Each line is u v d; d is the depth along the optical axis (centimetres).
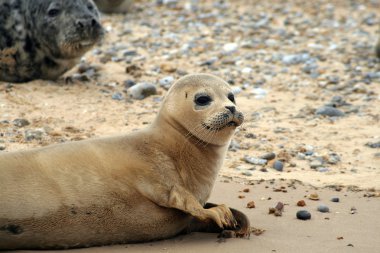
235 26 6009
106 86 3891
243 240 1781
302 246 1762
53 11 3634
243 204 2189
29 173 1641
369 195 2366
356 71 4650
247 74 4438
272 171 2756
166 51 4891
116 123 3278
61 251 1678
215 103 1820
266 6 7288
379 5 7681
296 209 2150
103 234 1706
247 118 3541
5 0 3712
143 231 1744
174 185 1747
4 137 2909
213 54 4884
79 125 3200
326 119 3591
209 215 1688
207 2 7200
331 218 2056
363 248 1766
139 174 1722
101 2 6112
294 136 3284
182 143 1808
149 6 6756
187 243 1761
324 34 5956
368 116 3656
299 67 4681
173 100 1848
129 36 5316
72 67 3891
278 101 3909
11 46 3700
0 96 3466
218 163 1872
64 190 1650
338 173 2756
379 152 3067
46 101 3484
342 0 7894
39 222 1630
